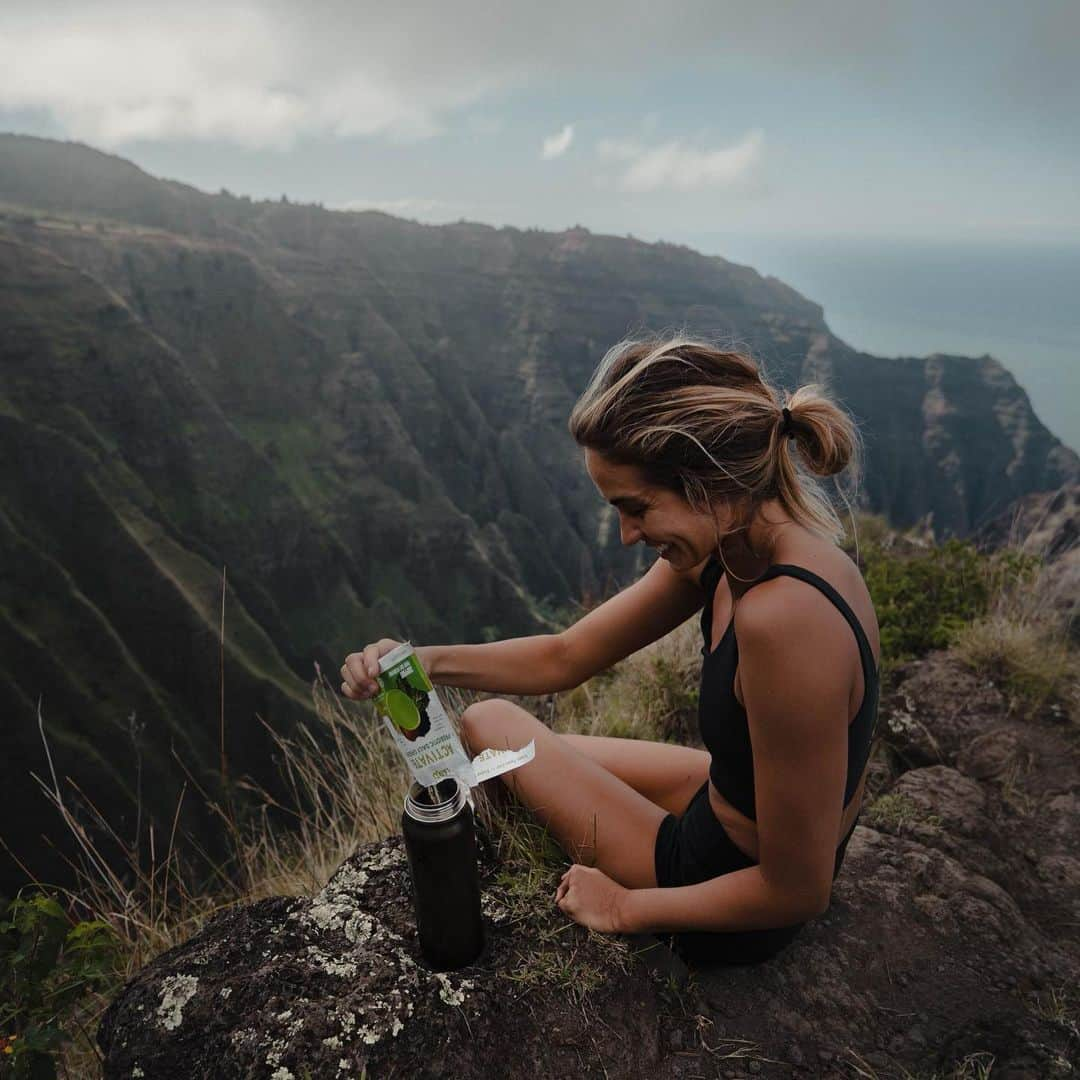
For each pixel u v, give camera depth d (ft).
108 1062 5.29
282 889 9.86
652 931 5.86
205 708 194.59
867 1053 5.95
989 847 9.00
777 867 4.85
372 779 10.16
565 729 12.92
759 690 4.41
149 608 197.98
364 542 299.99
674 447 4.55
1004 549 17.44
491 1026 5.36
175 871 10.10
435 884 5.35
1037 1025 6.30
